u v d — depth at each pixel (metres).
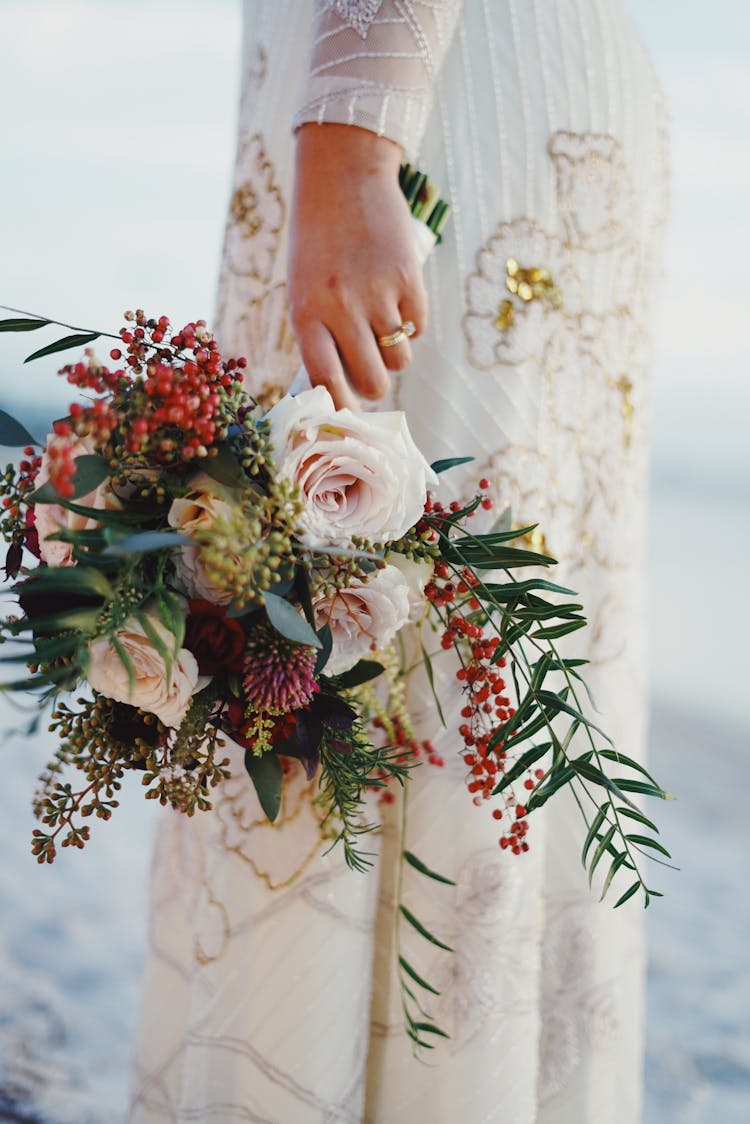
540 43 1.02
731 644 5.55
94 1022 1.82
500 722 0.98
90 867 2.45
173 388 0.70
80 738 0.77
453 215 0.99
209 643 0.72
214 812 1.01
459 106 0.99
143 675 0.68
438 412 0.99
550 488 1.05
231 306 1.10
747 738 4.14
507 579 0.99
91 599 0.68
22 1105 1.57
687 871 2.78
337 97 0.87
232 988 0.99
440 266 0.99
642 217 1.15
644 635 1.24
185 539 0.64
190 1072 1.00
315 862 0.96
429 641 0.98
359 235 0.86
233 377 0.75
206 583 0.71
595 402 1.11
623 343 1.14
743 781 3.58
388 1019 1.01
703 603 6.24
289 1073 0.95
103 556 0.67
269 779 0.82
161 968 1.16
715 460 9.21
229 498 0.69
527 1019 1.00
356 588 0.77
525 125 1.01
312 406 0.73
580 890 1.11
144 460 0.71
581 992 1.11
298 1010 0.95
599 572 1.13
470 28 0.99
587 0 1.05
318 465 0.72
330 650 0.77
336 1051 0.96
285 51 1.05
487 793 0.86
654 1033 1.96
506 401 1.00
